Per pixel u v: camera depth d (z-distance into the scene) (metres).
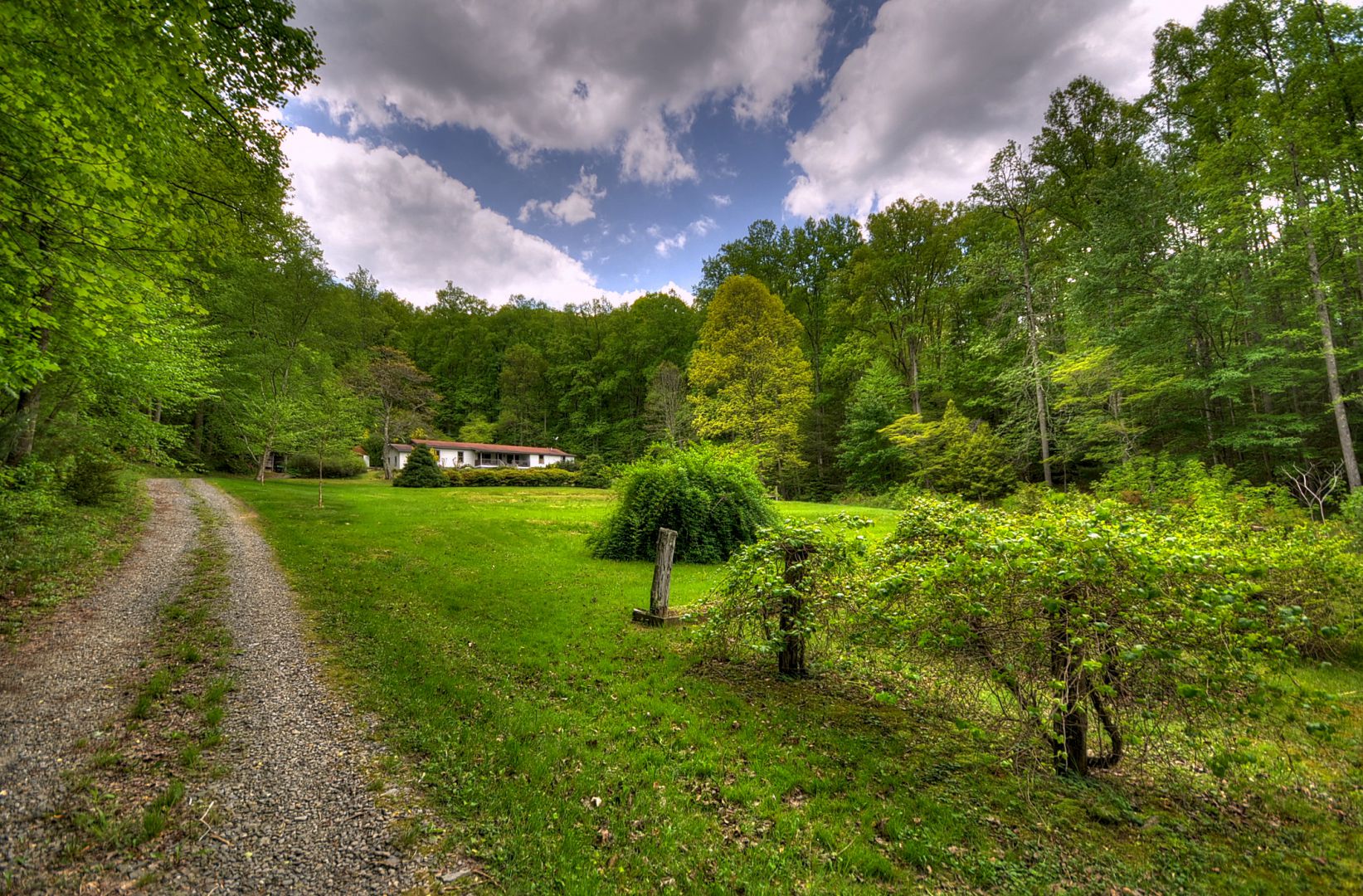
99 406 12.21
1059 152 21.75
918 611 3.53
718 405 28.42
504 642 5.87
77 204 5.01
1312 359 15.37
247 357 24.62
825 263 35.22
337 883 2.32
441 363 54.16
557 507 20.59
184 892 2.21
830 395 32.06
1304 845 2.80
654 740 3.88
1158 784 3.42
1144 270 16.88
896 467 27.73
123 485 13.28
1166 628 2.91
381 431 41.31
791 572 4.91
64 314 7.06
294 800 2.93
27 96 4.55
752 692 4.87
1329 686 4.78
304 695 4.31
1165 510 11.05
